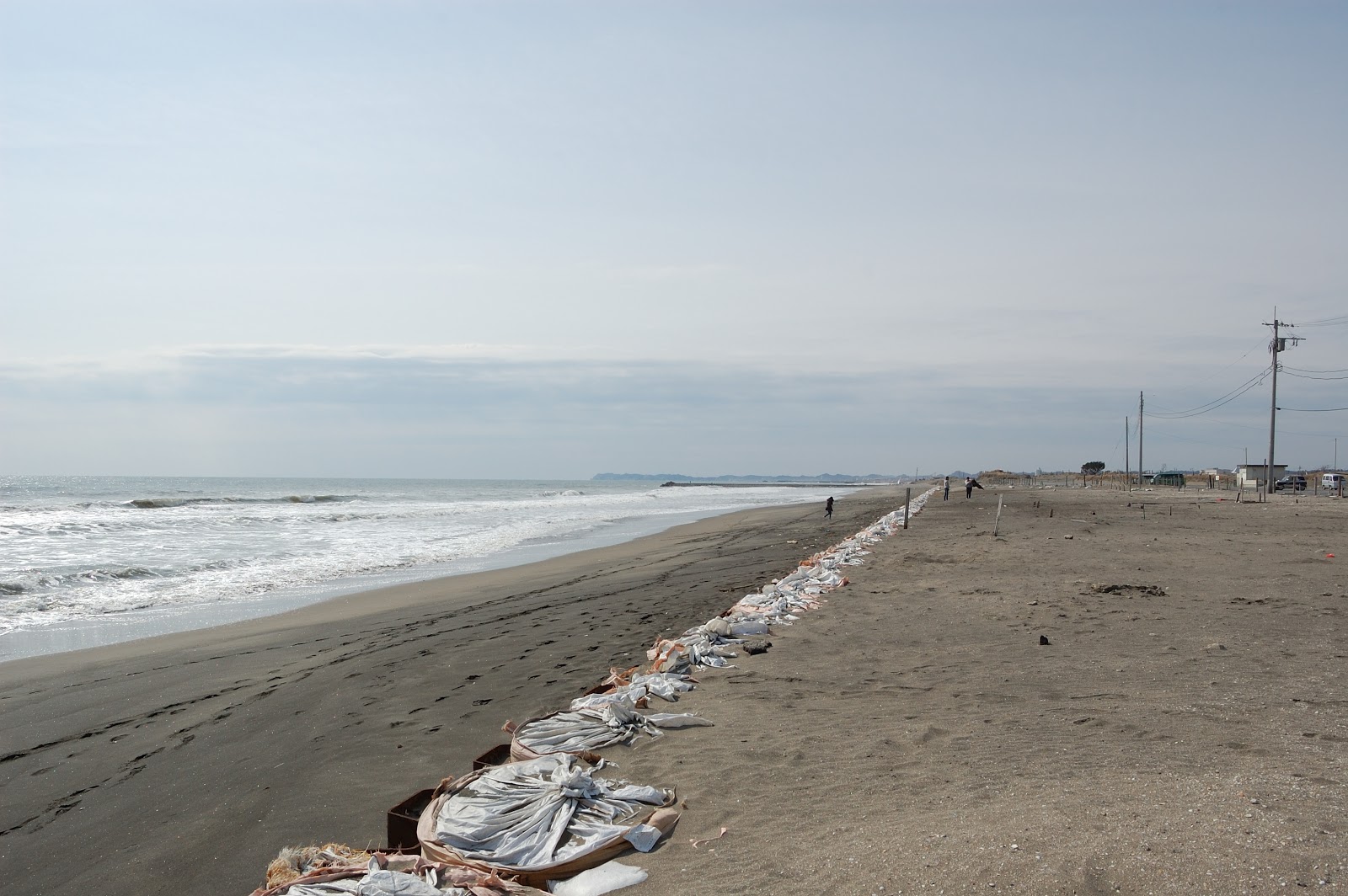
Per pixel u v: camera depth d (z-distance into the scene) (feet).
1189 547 65.51
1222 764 18.11
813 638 33.58
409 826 16.85
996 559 58.23
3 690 29.84
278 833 17.99
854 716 23.32
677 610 43.73
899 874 13.52
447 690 28.78
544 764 19.19
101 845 17.76
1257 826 14.24
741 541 86.12
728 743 21.22
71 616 44.55
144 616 44.57
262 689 29.58
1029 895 12.43
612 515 141.69
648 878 14.30
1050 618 36.65
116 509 131.75
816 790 17.97
